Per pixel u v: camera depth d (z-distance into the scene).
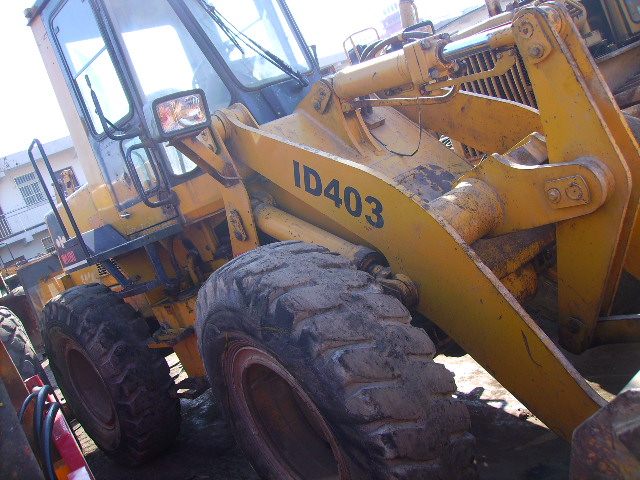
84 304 3.80
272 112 3.40
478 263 2.20
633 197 2.31
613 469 1.26
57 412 2.21
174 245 3.86
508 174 2.46
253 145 2.95
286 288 2.06
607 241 2.34
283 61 3.64
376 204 2.47
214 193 3.21
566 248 2.48
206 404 4.64
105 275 5.19
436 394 1.91
